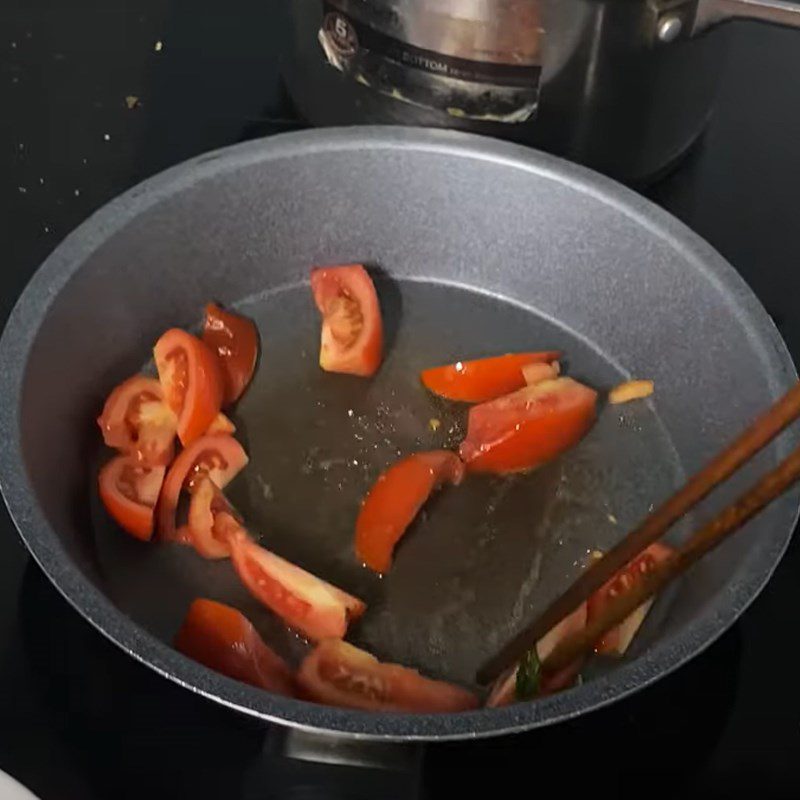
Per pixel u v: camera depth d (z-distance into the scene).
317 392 0.45
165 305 0.45
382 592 0.39
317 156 0.45
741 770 0.35
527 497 0.42
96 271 0.42
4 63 0.51
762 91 0.52
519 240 0.47
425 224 0.47
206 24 0.53
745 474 0.38
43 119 0.50
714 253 0.42
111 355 0.44
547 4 0.41
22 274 0.45
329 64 0.47
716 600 0.34
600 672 0.37
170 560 0.39
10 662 0.35
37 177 0.48
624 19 0.41
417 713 0.31
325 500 0.41
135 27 0.53
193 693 0.35
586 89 0.44
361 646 0.38
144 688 0.35
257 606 0.39
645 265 0.44
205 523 0.40
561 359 0.47
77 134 0.49
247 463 0.42
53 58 0.52
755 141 0.50
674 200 0.48
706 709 0.36
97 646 0.36
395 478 0.40
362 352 0.44
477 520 0.41
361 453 0.43
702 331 0.43
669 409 0.45
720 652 0.37
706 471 0.29
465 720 0.30
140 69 0.51
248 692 0.31
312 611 0.37
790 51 0.54
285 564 0.38
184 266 0.45
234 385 0.44
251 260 0.47
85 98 0.50
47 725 0.34
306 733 0.34
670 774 0.34
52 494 0.38
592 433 0.44
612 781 0.34
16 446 0.36
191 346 0.42
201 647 0.35
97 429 0.42
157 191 0.43
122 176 0.48
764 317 0.41
